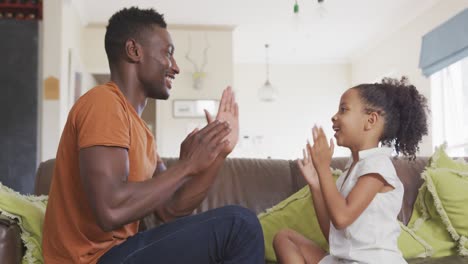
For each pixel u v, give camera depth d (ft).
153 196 3.43
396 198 4.70
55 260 3.87
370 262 4.45
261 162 6.75
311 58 26.99
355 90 5.07
